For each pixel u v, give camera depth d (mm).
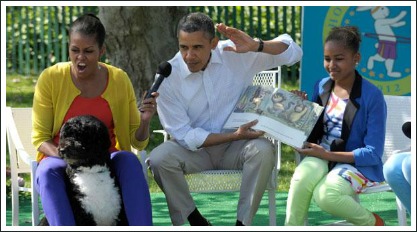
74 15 27125
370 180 10883
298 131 11102
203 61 11250
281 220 13188
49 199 10000
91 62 10617
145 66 20922
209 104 11539
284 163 18156
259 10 25281
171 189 11141
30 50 27562
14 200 11797
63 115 10805
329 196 10508
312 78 18938
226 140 11141
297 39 26000
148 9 20781
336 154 10836
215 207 14172
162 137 19625
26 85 25781
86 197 10078
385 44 19406
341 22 19141
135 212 10141
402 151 11188
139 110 11055
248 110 11422
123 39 20812
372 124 10969
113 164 10422
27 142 12383
